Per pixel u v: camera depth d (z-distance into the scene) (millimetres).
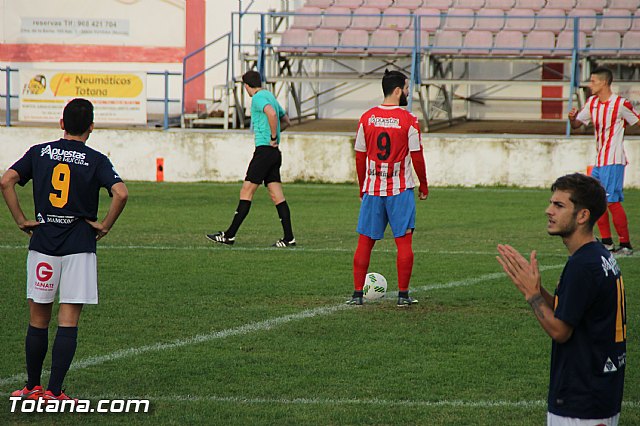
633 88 74062
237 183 66938
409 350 23938
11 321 26516
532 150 64500
